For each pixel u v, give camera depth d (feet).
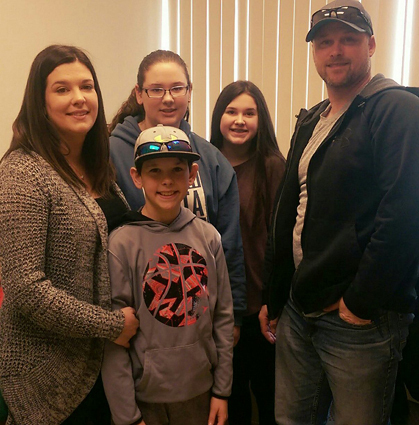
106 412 4.21
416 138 3.34
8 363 3.42
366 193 3.72
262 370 5.83
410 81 7.07
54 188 3.41
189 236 4.02
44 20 7.77
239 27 8.35
